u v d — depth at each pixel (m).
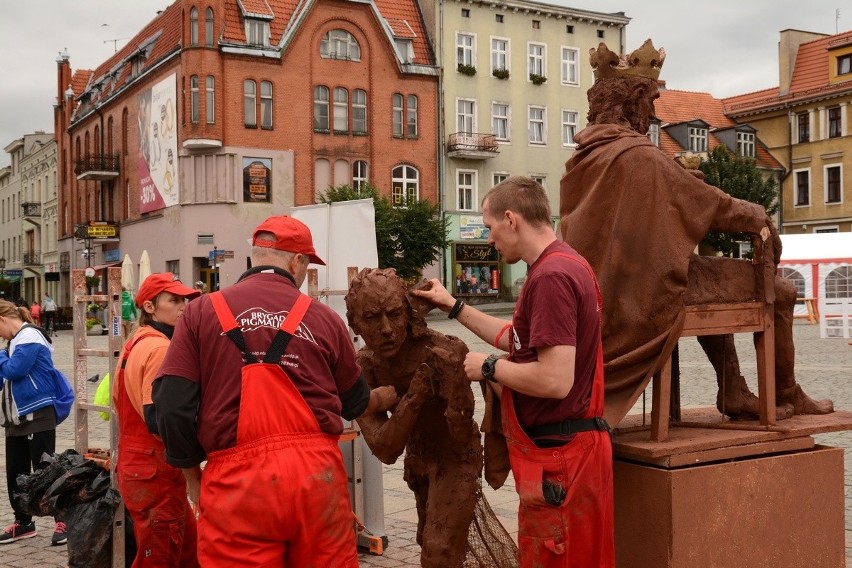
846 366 15.37
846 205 44.66
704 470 3.42
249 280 2.98
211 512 2.75
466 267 39.78
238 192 34.72
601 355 3.06
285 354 2.83
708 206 3.49
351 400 3.09
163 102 36.66
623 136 3.57
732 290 3.67
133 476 4.12
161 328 4.28
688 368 15.21
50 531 6.21
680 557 3.34
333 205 5.90
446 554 3.41
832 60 45.31
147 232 39.12
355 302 3.25
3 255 77.38
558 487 2.95
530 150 41.34
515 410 3.05
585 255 3.54
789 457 3.67
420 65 38.28
